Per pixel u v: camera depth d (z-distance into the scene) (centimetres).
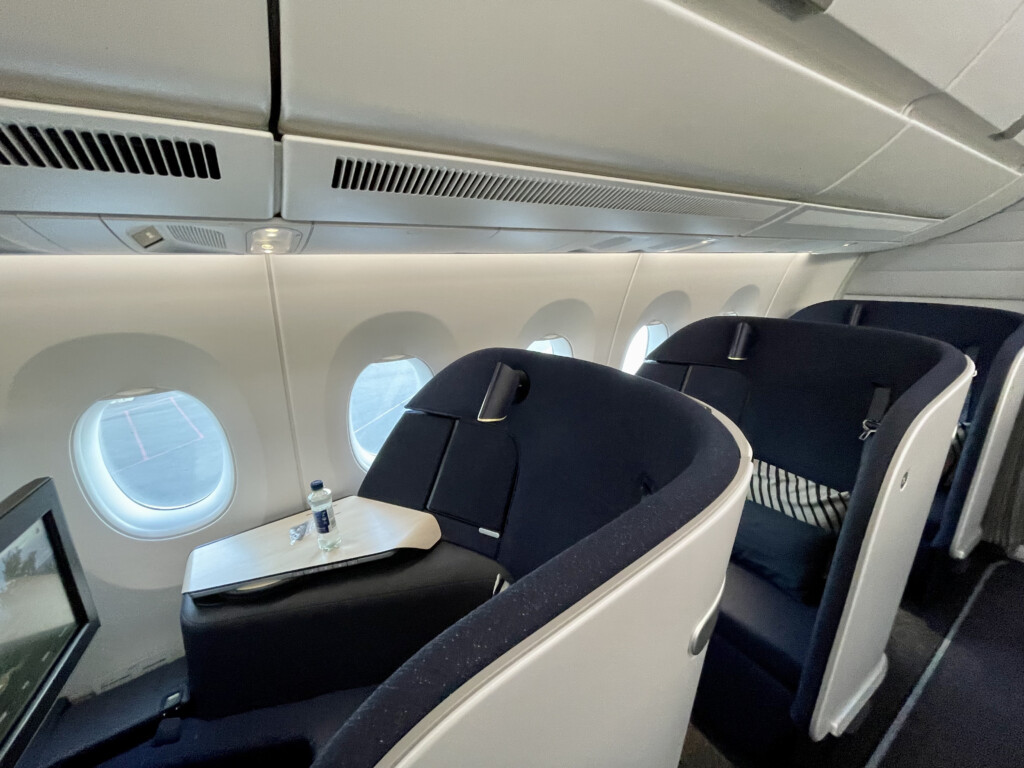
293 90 51
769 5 58
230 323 122
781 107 81
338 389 153
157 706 111
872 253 353
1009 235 265
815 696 99
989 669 157
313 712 106
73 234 79
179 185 66
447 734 28
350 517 130
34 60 40
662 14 53
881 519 91
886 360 123
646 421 82
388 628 111
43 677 68
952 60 81
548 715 36
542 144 77
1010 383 155
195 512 144
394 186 81
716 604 62
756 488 141
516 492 113
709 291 284
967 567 212
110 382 114
